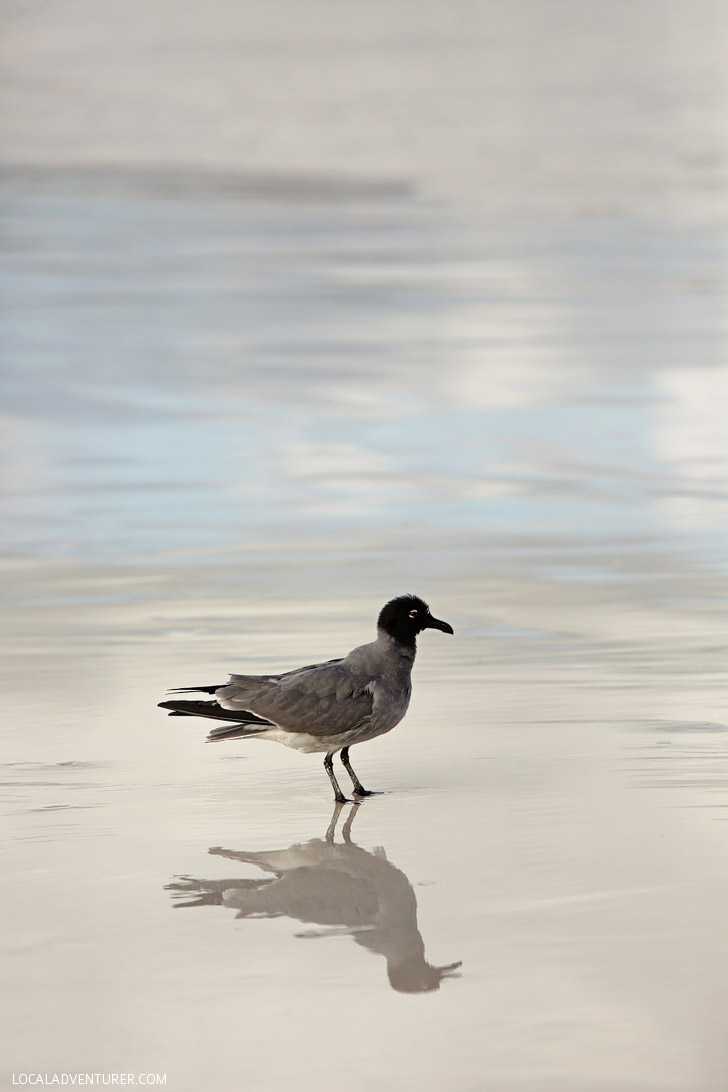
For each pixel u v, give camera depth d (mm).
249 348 32438
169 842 8914
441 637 14227
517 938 7242
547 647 13797
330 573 16875
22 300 37969
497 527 19094
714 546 18000
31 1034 6312
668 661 13258
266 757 10836
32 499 20547
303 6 123812
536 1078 5871
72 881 8203
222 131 79000
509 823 9086
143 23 113312
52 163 68938
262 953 7141
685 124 80625
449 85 93750
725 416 25922
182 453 23422
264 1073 5957
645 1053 6047
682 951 7039
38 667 13258
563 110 85125
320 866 8406
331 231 51906
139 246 48031
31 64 97625
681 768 10188
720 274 42781
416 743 10992
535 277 42438
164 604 15555
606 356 31344
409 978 6793
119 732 11383
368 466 22625
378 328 34875
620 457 23094
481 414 26250
